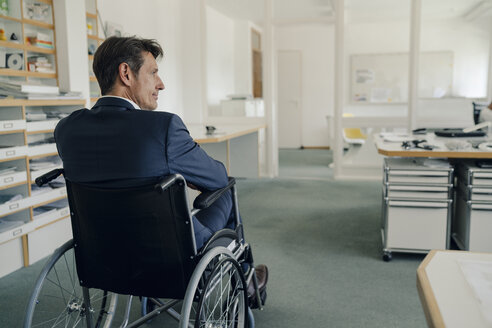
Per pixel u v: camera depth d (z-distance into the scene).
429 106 5.79
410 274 2.51
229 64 6.61
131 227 1.31
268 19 5.51
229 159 5.30
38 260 2.77
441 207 2.59
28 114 2.69
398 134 3.56
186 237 1.30
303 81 8.77
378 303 2.16
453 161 3.01
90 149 1.27
